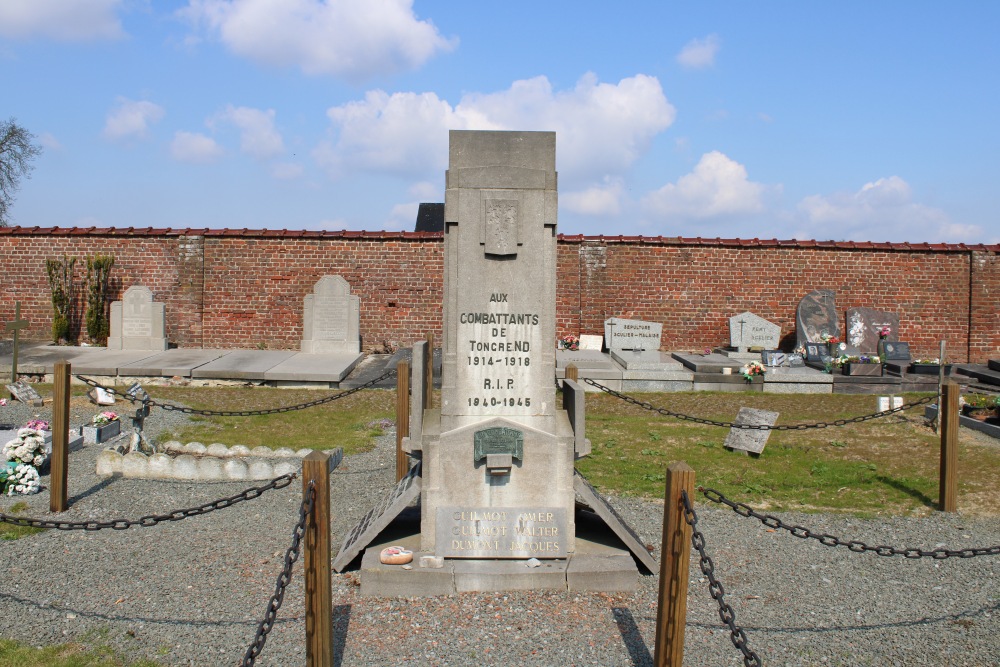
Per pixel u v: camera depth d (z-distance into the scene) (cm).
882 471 1008
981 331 2256
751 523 794
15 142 4169
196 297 2206
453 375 652
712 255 2261
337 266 2225
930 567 675
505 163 650
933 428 1266
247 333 2220
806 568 669
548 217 651
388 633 534
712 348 2242
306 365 1781
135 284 2202
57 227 2195
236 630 538
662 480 948
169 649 510
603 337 2180
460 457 632
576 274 2238
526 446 634
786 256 2261
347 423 1290
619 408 1478
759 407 1514
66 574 633
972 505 864
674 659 446
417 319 2239
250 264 2214
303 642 520
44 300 2197
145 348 2000
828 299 2111
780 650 521
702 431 1251
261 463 944
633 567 611
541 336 655
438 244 2227
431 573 598
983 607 595
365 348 2202
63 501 806
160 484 907
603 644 521
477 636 530
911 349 2262
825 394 1664
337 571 638
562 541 628
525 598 589
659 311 2261
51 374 1689
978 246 2258
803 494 905
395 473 973
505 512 630
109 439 1124
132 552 685
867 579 647
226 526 757
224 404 1474
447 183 649
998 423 1241
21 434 938
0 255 2184
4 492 860
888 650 525
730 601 600
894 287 2262
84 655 500
